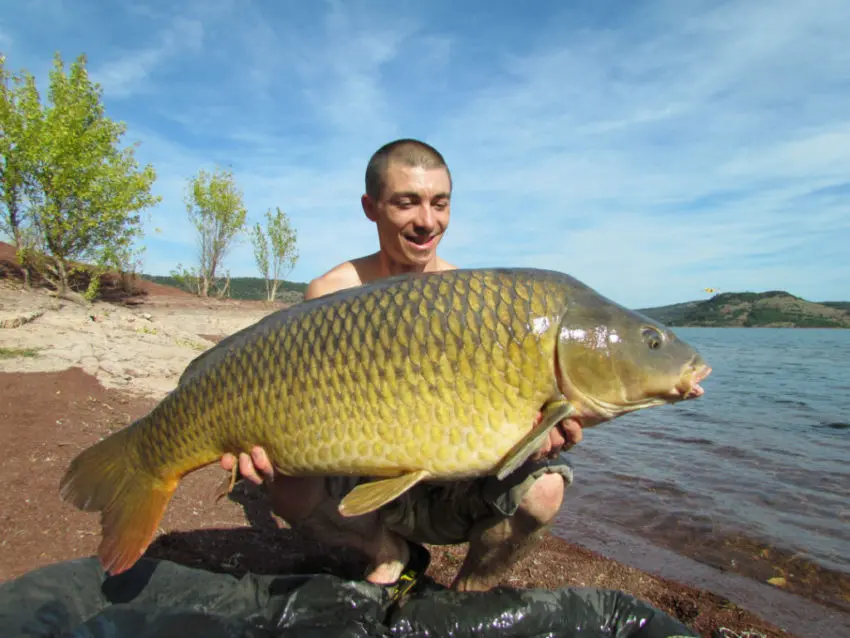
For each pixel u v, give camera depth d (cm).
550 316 79
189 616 85
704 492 198
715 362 958
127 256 730
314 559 115
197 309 802
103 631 80
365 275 119
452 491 97
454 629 88
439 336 77
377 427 78
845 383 623
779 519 171
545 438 80
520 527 96
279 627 85
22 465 143
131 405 226
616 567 132
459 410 77
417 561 104
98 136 693
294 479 94
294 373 80
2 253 833
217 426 85
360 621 88
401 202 105
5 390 209
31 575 86
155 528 87
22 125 659
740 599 121
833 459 252
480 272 81
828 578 132
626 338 79
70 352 288
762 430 325
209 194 1072
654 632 88
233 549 120
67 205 682
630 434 310
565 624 90
